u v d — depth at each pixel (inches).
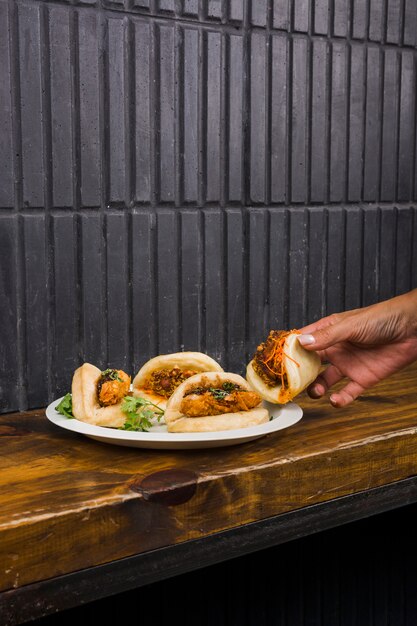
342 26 65.8
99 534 35.7
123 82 55.2
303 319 66.7
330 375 51.6
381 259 71.3
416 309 46.6
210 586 61.8
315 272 66.9
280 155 63.5
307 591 66.2
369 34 67.5
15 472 39.8
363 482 45.0
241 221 62.3
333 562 67.2
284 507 41.7
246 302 63.4
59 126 52.8
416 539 71.2
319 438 45.4
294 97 63.7
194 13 57.7
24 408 53.8
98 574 35.9
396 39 69.4
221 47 59.6
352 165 68.0
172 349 60.0
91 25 53.4
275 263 64.5
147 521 37.1
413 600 71.7
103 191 55.7
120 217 56.4
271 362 45.0
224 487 39.3
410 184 72.6
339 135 66.8
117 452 42.8
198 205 60.1
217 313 61.9
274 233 64.1
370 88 68.3
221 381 45.3
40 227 53.0
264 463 41.0
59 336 54.6
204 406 42.7
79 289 55.3
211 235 60.8
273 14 61.7
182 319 60.1
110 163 55.3
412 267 73.6
